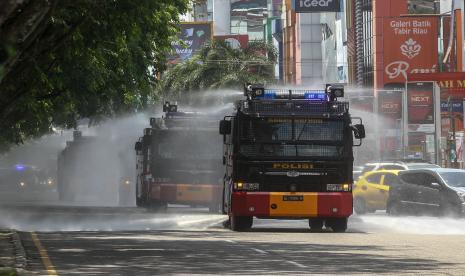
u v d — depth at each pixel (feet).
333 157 151.33
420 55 457.68
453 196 184.96
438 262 97.50
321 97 154.61
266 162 150.92
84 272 88.58
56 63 141.90
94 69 159.84
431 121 421.18
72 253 110.01
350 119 152.87
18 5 68.03
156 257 104.68
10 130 226.79
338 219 155.43
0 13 67.00
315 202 150.30
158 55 176.14
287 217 151.94
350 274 86.22
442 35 456.86
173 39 176.04
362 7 491.72
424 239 133.08
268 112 152.15
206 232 152.66
